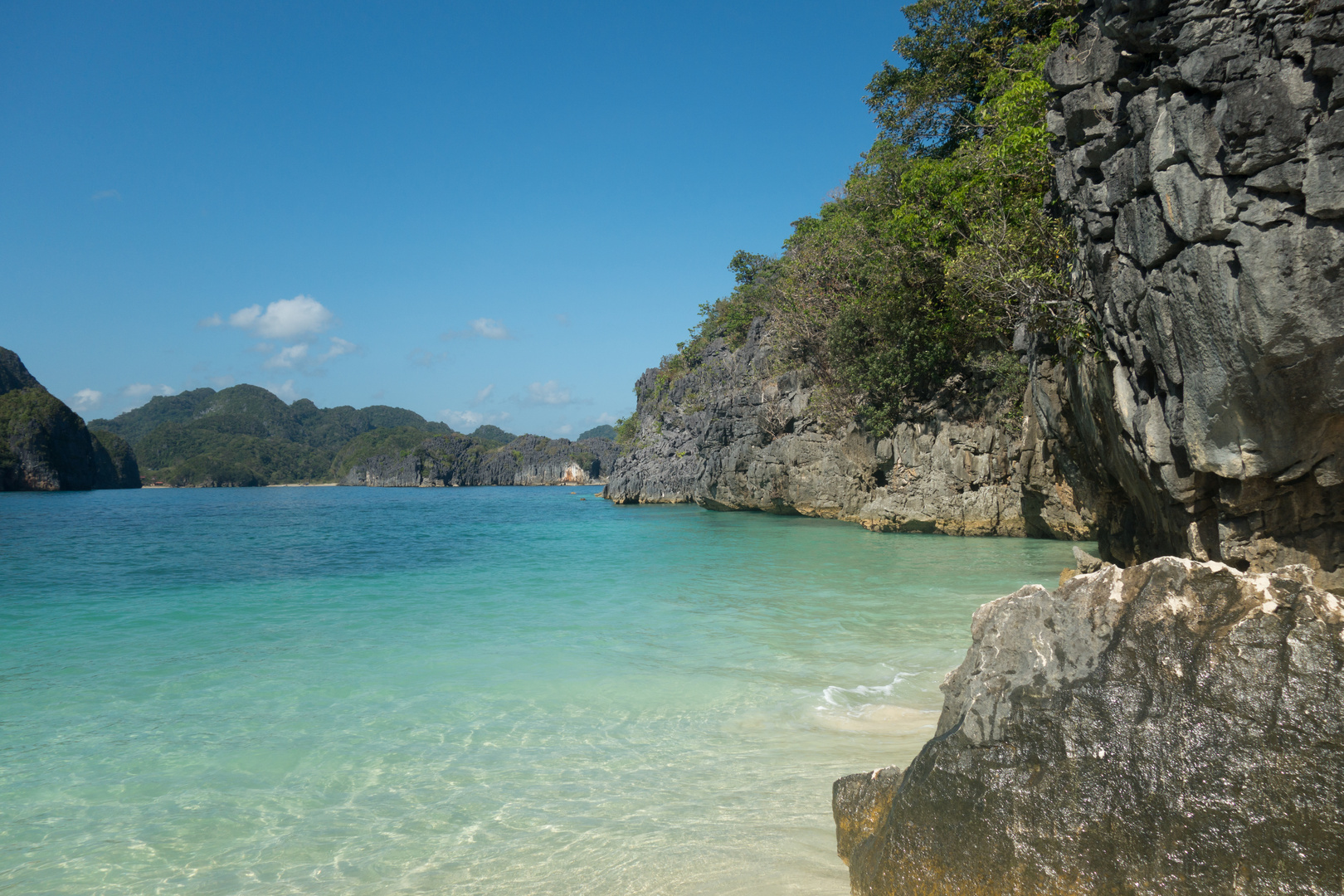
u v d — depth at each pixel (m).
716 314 72.12
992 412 26.56
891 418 30.56
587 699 8.34
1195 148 7.44
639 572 19.45
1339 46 6.54
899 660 9.84
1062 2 22.64
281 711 8.06
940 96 29.83
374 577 19.55
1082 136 9.77
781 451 41.25
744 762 6.39
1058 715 3.46
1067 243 12.20
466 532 38.25
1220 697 3.21
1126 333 9.27
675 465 64.00
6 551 28.44
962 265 16.45
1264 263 7.01
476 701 8.33
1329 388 7.08
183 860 4.95
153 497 127.06
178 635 12.11
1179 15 7.55
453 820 5.45
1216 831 2.90
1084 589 3.91
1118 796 3.14
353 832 5.29
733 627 12.04
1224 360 7.52
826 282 34.84
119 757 6.81
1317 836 2.77
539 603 14.75
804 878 4.34
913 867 3.46
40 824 5.51
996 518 26.20
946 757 3.66
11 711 8.14
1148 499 10.38
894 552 22.50
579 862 4.73
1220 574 3.61
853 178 36.03
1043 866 3.09
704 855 4.72
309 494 150.75
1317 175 6.72
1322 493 7.94
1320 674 3.13
